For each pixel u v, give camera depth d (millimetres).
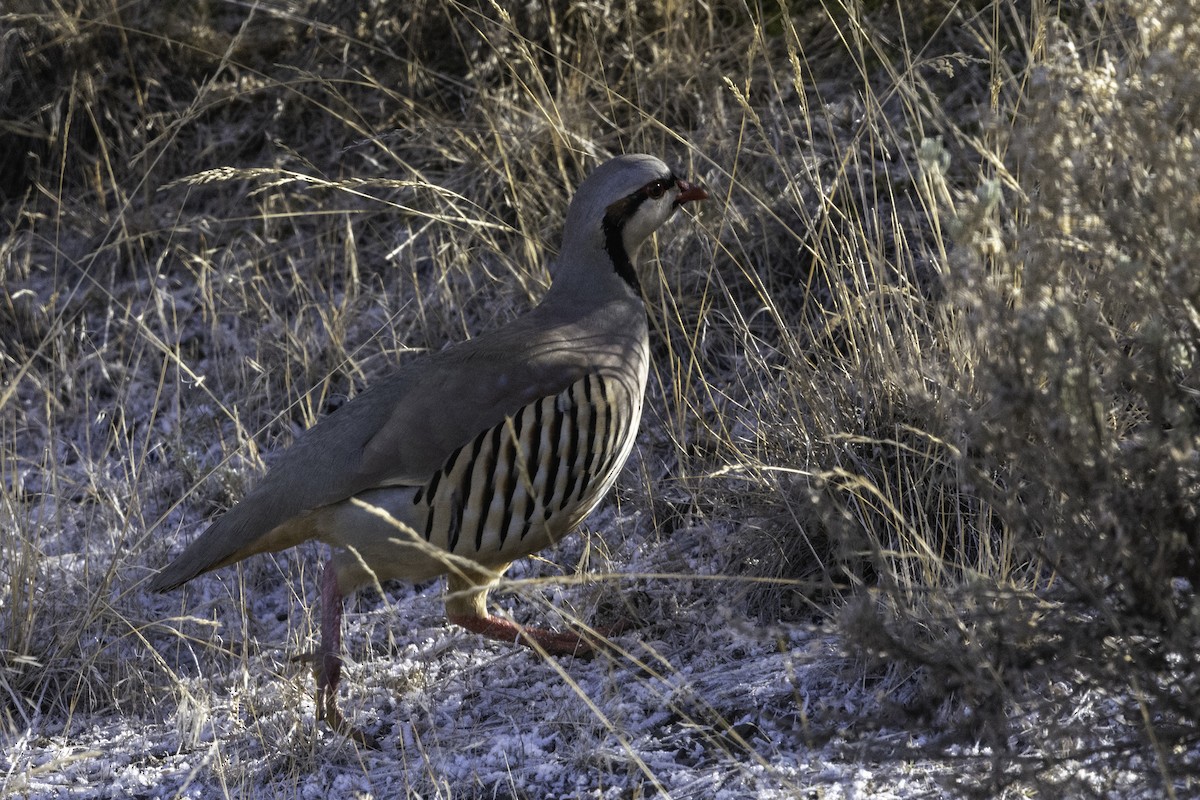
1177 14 5617
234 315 13016
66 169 14617
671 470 10328
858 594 7473
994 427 5945
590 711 8016
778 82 12375
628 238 8836
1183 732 5578
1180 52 5633
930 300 9586
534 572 9875
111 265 13648
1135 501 5582
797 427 9023
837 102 11930
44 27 14742
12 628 9328
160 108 14656
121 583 10102
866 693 7484
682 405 10516
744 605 8742
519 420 8094
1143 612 5633
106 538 10750
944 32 11977
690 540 9562
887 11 12383
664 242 11539
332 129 13953
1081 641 5758
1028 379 5676
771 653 8273
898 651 5984
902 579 7703
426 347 11797
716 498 9492
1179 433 5465
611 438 8438
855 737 6766
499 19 13125
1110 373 5801
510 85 13172
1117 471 5574
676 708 7520
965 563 7816
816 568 8633
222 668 9492
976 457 7863
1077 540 5676
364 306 12617
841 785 6668
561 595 9383
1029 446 5734
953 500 8336
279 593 10352
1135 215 5570
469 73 13375
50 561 10148
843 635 6312
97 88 14594
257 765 8086
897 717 6043
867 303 9133
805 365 9203
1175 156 5539
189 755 8422
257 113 14320
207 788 8000
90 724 9016
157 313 13000
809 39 12781
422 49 13945
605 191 8750
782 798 6684
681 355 11188
